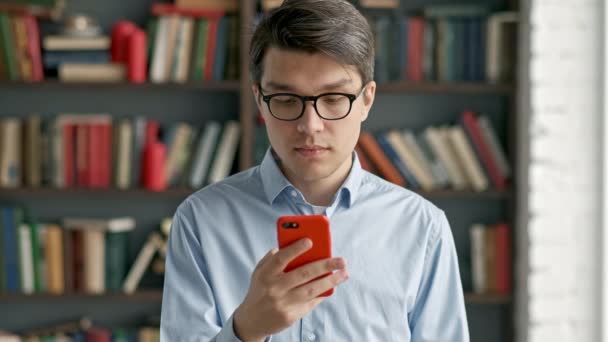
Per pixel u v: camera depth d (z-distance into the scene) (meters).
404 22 3.31
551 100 3.26
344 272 1.23
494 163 3.39
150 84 3.24
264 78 1.36
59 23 3.43
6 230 3.30
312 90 1.32
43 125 3.33
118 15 3.47
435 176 3.38
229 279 1.51
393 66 3.32
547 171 3.28
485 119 3.38
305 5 1.34
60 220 3.53
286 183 1.52
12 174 3.30
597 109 3.25
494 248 3.41
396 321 1.51
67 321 3.56
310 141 1.32
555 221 3.29
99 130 3.31
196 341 1.42
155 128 3.34
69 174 3.32
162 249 3.40
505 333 3.54
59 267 3.34
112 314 3.58
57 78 3.32
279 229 1.27
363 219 1.55
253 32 1.45
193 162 3.34
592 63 3.24
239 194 1.56
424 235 1.55
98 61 3.27
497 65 3.34
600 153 3.24
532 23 3.23
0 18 3.22
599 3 3.22
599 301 3.27
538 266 3.29
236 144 3.34
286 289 1.21
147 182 3.30
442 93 3.50
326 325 1.49
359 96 1.37
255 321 1.23
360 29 1.36
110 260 3.36
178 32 3.28
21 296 3.31
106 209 3.55
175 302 1.48
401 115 3.57
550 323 3.30
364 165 3.37
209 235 1.53
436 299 1.55
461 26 3.34
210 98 3.53
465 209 3.62
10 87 3.26
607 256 3.23
